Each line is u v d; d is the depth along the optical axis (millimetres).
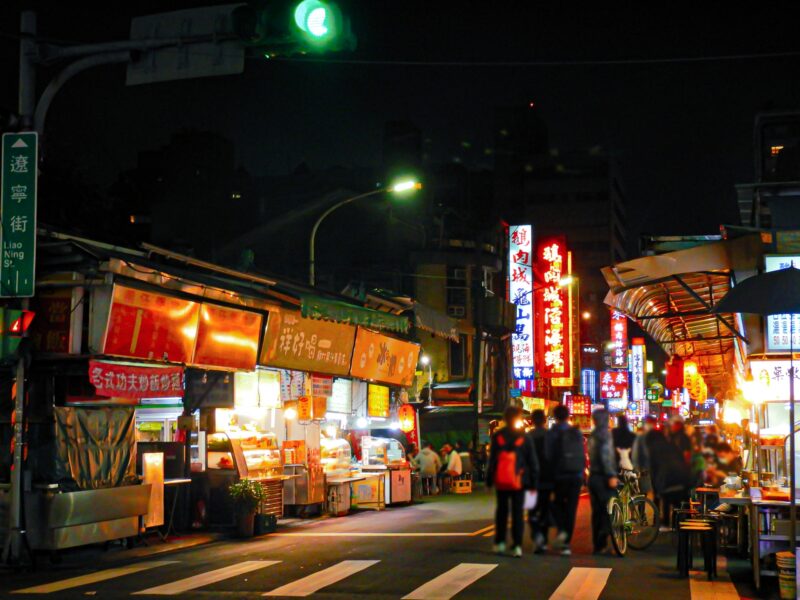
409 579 10945
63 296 13812
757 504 10773
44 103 12750
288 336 19344
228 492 17484
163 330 15242
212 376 18125
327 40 8273
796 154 21500
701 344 21969
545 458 12461
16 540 12781
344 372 22531
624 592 10148
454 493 30500
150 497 15391
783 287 10234
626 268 13211
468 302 43781
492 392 46656
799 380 12547
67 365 13859
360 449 26172
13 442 13195
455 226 48250
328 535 16734
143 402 19469
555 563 12289
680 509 12609
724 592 10281
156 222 46594
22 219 12922
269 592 10102
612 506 13094
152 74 9352
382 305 24922
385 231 43125
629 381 67438
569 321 47531
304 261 42906
